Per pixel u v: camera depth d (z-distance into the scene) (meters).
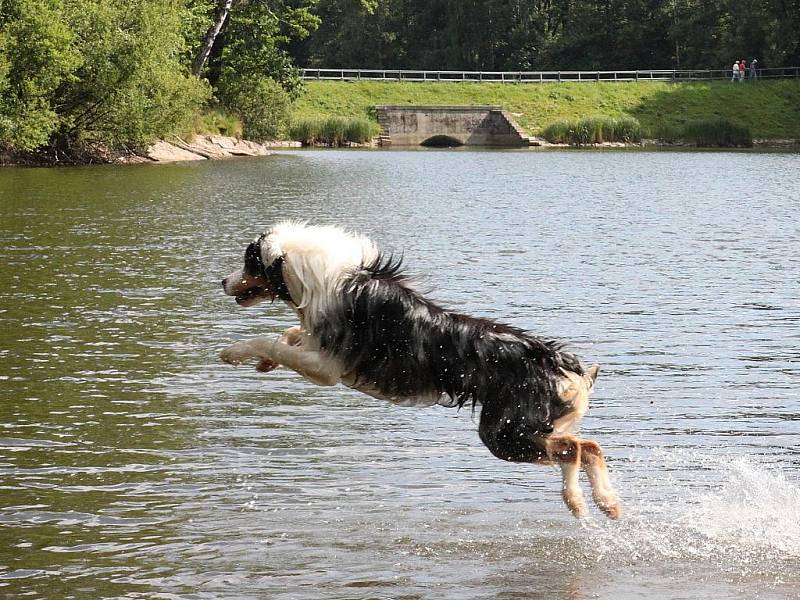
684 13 98.25
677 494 7.88
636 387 10.65
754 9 91.06
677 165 51.16
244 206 27.64
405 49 108.44
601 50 101.94
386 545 6.84
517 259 18.78
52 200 28.36
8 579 6.27
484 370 6.85
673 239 21.84
